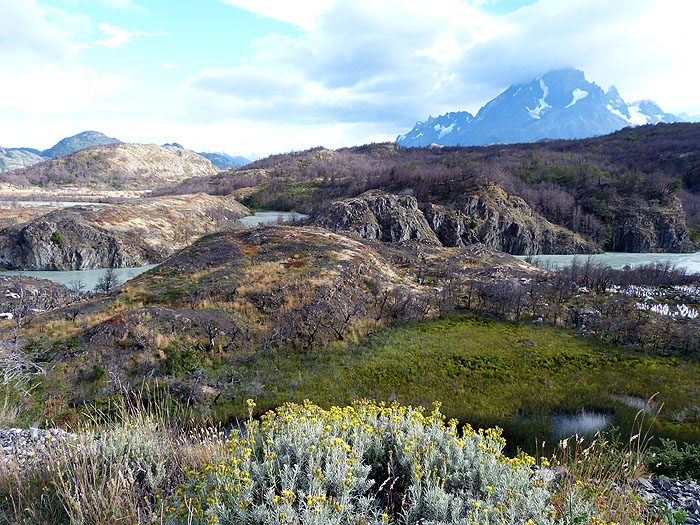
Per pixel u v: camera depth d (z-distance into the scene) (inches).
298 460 216.4
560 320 1068.5
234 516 170.7
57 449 239.5
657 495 266.5
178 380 684.7
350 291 1159.6
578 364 797.9
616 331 957.8
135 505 191.3
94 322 906.1
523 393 685.9
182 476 222.1
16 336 738.2
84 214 3009.4
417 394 693.3
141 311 845.2
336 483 198.1
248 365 781.9
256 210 6097.4
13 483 210.1
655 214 4343.0
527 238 4020.7
